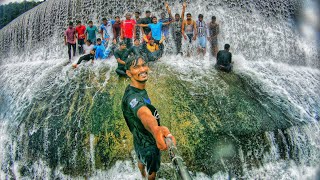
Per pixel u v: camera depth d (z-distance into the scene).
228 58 6.04
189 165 4.27
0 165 5.11
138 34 7.38
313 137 5.02
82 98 5.33
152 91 5.15
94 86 5.57
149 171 2.47
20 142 5.07
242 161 4.41
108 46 7.36
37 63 8.39
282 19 8.48
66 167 4.58
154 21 6.65
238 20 8.01
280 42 8.19
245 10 8.13
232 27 7.94
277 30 8.27
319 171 4.79
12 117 5.64
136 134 2.37
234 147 4.44
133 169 4.28
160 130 1.73
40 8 9.55
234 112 4.85
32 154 4.89
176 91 5.17
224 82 5.56
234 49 7.81
